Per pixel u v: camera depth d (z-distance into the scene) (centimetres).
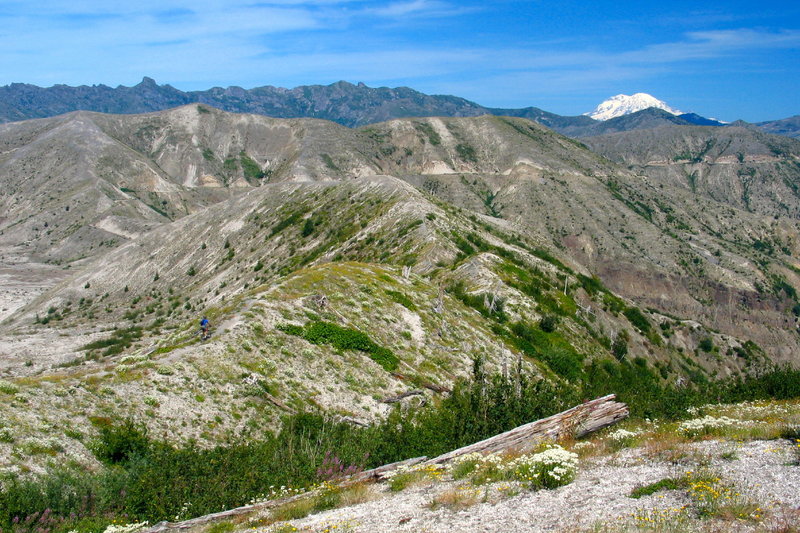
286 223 13625
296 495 1964
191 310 11912
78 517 1939
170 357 3366
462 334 5116
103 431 2558
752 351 11469
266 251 12875
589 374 5838
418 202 11294
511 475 1677
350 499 1772
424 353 4456
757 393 3797
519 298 7188
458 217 11931
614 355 7419
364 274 5444
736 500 1239
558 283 9325
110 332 11325
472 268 7819
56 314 13838
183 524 1767
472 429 2673
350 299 4728
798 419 2014
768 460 1516
